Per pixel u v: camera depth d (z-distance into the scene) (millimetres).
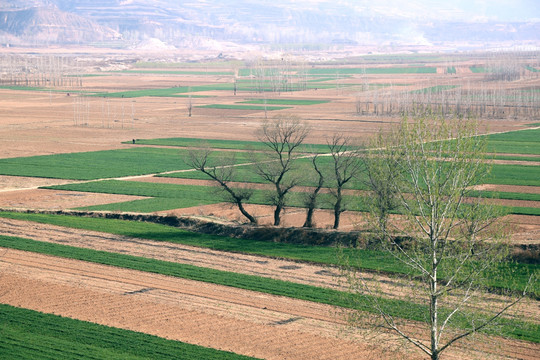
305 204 84625
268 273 66625
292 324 53875
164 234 81312
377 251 70812
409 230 48031
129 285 63281
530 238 77062
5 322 54000
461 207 46969
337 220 83625
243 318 55156
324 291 60938
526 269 63469
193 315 55875
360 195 54500
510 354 48000
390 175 48344
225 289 62062
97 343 50062
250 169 115438
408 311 50750
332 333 52125
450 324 46406
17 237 79125
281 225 86000
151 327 53469
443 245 46562
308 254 72250
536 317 52625
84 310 57094
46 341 50281
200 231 83562
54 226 85062
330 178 84938
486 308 51562
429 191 45188
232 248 75250
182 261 70562
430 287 45062
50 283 63781
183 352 48438
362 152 81375
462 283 45500
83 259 70938
